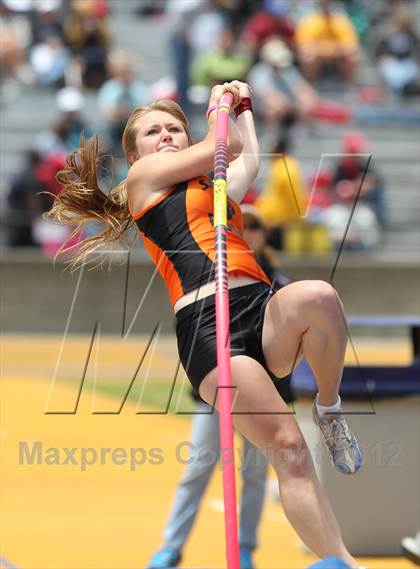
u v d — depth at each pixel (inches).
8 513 625.3
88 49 1863.9
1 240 1603.1
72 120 1605.6
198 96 1699.1
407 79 1937.7
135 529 596.7
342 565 326.0
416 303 1619.1
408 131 1835.6
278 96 1708.9
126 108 1669.5
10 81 1868.8
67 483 700.7
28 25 1911.9
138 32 2046.0
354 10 2043.6
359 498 552.4
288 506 343.9
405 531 554.3
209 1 1818.4
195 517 516.1
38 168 1589.6
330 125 1768.0
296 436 346.0
